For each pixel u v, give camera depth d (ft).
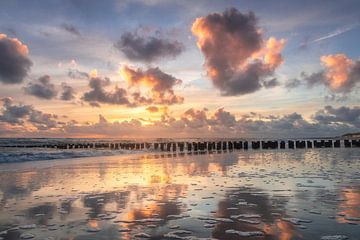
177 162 67.46
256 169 48.96
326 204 23.85
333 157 75.31
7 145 187.11
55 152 95.66
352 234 16.79
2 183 37.11
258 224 18.94
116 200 26.68
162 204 24.82
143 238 16.84
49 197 28.37
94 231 18.13
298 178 37.60
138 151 134.00
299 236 16.62
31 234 17.70
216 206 23.84
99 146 197.98
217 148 160.25
